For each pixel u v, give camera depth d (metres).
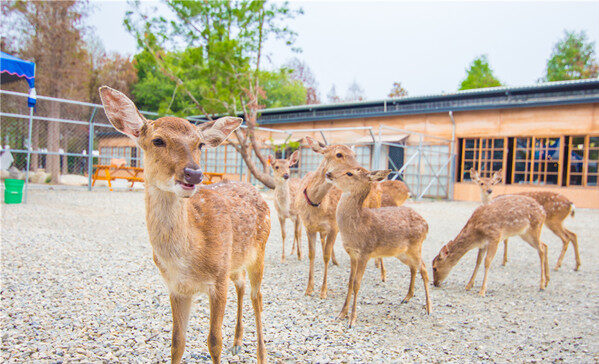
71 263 5.36
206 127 2.63
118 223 8.71
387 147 19.27
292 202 6.41
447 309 4.46
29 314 3.66
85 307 3.91
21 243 6.18
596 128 14.98
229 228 2.66
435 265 5.31
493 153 17.27
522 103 16.06
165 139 2.23
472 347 3.47
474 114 17.61
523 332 3.83
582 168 15.46
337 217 4.09
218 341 2.50
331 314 4.18
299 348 3.31
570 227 10.59
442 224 10.61
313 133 21.22
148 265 5.50
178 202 2.32
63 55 20.09
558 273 6.24
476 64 42.09
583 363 3.19
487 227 5.09
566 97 15.37
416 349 3.39
